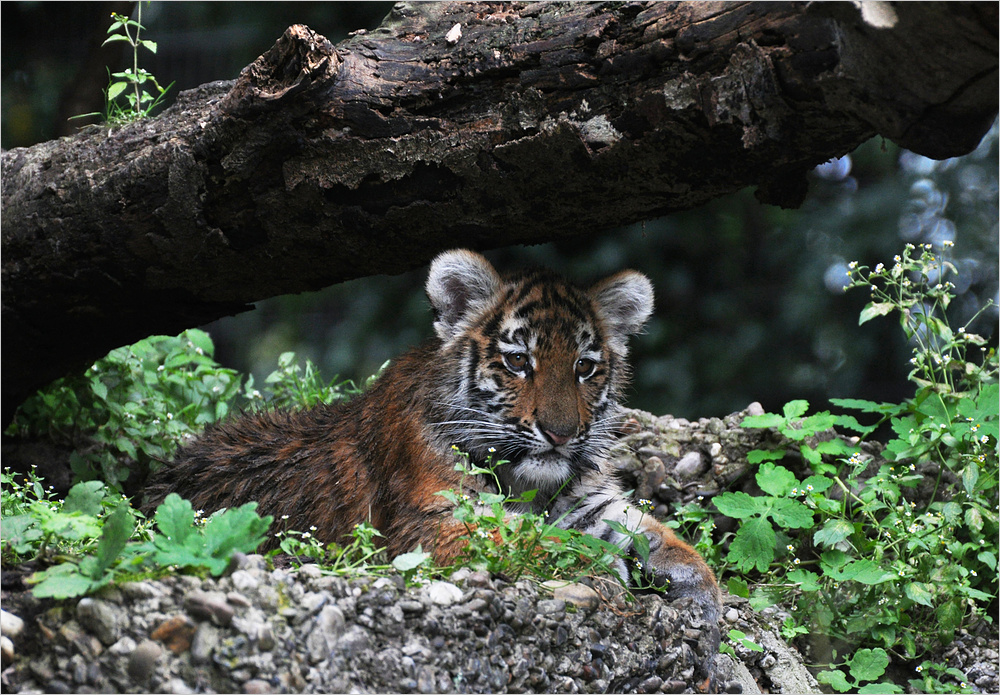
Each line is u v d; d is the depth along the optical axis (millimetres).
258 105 8062
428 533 8094
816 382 19391
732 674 8219
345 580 6227
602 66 7352
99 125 10305
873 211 18281
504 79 7797
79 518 6371
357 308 20094
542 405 8438
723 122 6945
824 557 9641
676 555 8141
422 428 8602
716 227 19328
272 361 21266
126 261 9578
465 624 6352
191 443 10711
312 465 9336
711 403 19172
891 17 6109
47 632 5645
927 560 9555
